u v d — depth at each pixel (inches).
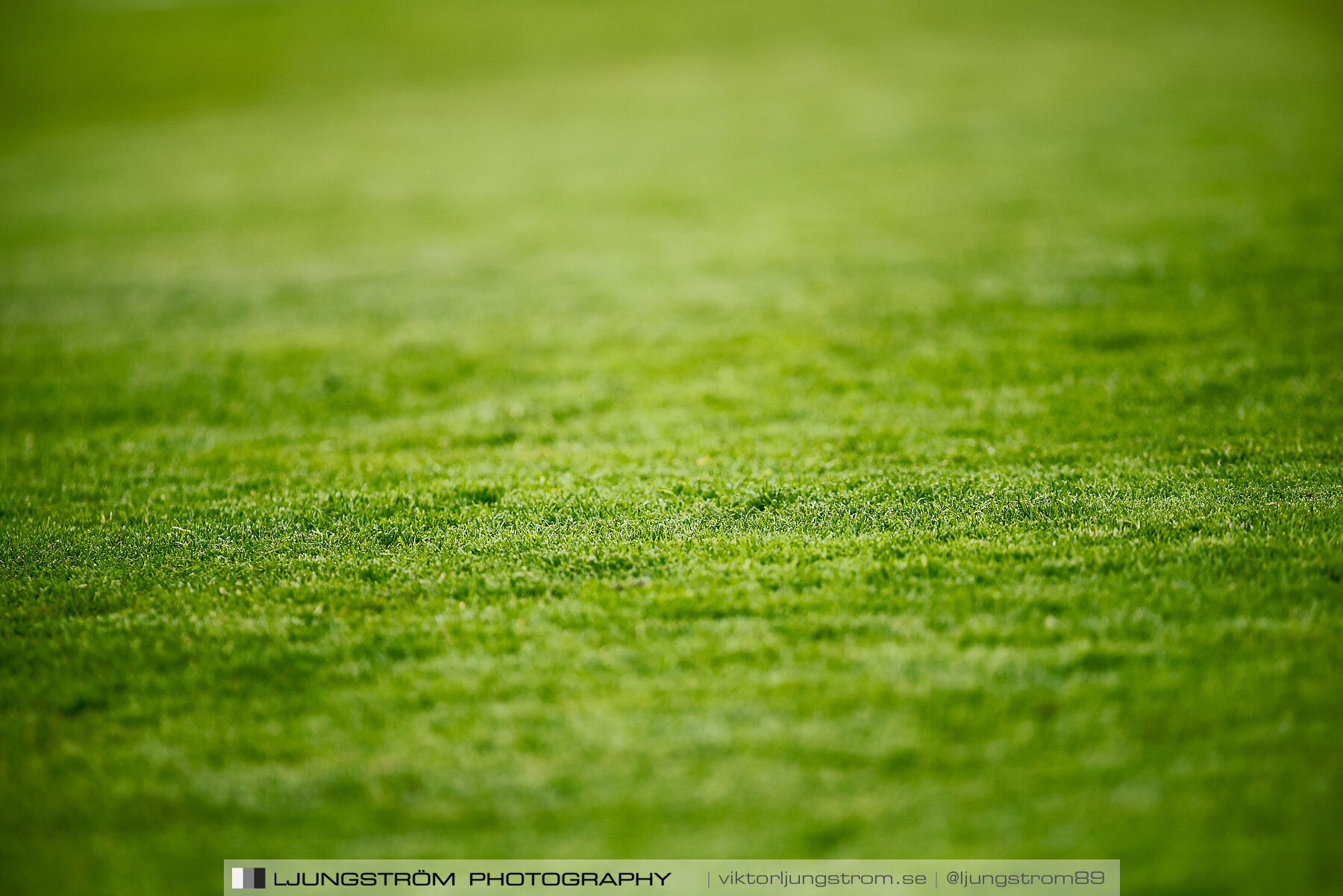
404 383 555.2
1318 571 289.1
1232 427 416.8
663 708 237.8
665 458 415.2
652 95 1788.9
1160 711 229.5
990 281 697.0
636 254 872.3
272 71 2155.5
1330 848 190.9
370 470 414.3
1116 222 831.7
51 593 312.2
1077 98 1454.2
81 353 627.2
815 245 855.7
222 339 654.5
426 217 1085.1
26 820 212.1
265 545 343.0
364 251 938.1
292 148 1526.8
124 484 411.2
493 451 443.2
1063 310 614.9
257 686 257.1
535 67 2105.1
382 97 1914.4
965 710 231.5
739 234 923.4
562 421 487.2
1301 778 208.4
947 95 1573.6
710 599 288.7
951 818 202.1
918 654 256.4
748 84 1820.9
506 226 1021.8
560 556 322.0
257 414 512.7
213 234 1042.7
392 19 2605.8
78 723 244.8
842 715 232.2
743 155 1312.7
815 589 292.7
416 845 201.9
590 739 227.6
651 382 538.9
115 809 214.4
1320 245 690.8
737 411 484.4
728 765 217.5
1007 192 1000.2
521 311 704.4
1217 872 186.9
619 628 276.2
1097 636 262.7
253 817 210.8
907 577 298.8
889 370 532.1
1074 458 391.9
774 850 197.0
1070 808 203.2
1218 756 215.5
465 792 213.9
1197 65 1620.3
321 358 605.0
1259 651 251.6
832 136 1382.9
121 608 302.4
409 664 264.2
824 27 2258.9
